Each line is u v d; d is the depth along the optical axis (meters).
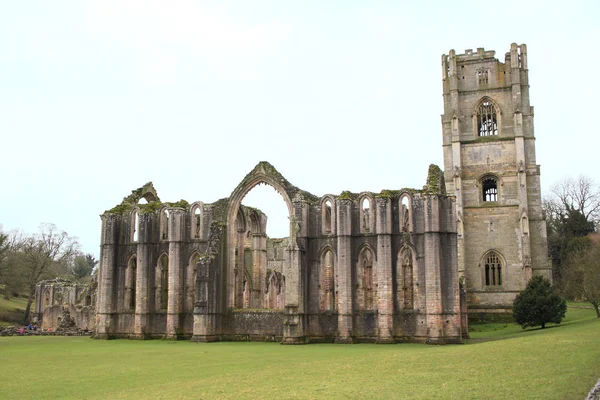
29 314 127.94
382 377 31.52
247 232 92.69
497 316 96.38
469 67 106.25
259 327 71.25
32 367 41.91
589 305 113.25
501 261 98.81
